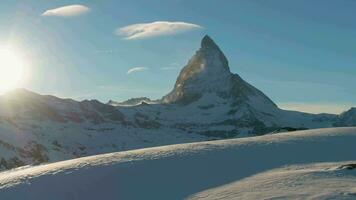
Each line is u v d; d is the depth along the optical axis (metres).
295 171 47.09
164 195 43.81
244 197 37.88
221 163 53.06
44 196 46.66
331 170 44.94
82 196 46.25
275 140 65.94
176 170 50.66
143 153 59.84
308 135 69.56
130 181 48.00
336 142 63.00
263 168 50.75
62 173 51.69
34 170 56.72
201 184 45.97
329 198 34.69
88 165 54.06
